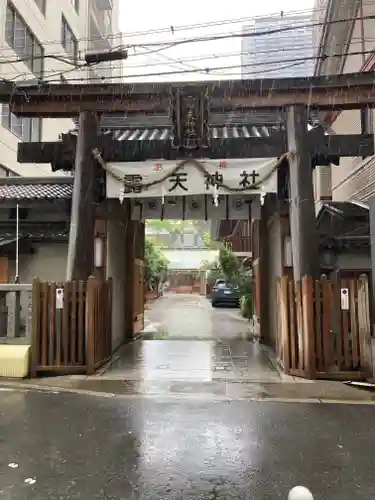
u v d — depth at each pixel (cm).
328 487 389
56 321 858
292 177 903
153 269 3444
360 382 771
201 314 2302
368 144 942
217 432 527
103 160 951
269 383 776
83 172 934
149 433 522
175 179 936
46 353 851
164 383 779
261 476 410
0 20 1731
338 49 1449
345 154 944
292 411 614
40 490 383
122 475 412
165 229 5550
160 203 1196
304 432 528
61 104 946
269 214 1256
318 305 812
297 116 912
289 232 1091
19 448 477
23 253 1221
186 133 923
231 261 2309
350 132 1430
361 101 902
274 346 1148
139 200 1202
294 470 423
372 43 1188
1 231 1232
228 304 2834
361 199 1309
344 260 1172
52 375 843
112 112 953
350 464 436
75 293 863
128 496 372
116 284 1207
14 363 817
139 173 941
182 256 5241
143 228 1554
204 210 1190
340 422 567
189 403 654
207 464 436
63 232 1200
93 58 954
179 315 2234
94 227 966
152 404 648
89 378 816
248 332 1517
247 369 898
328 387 745
